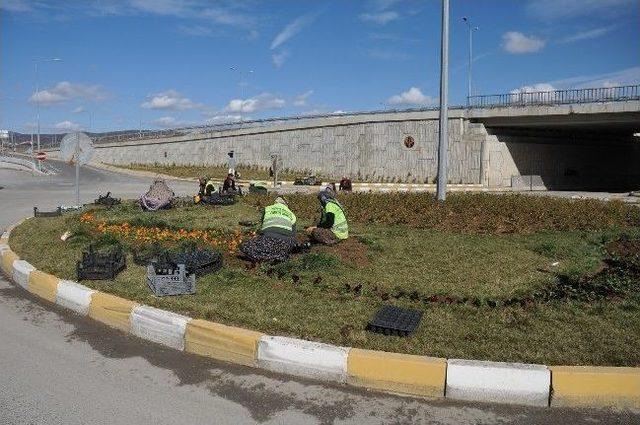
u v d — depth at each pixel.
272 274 7.57
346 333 5.40
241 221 12.55
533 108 33.12
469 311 6.16
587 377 4.41
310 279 7.36
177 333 5.59
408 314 5.85
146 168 51.09
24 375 4.88
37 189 28.19
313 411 4.29
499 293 6.98
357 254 8.81
